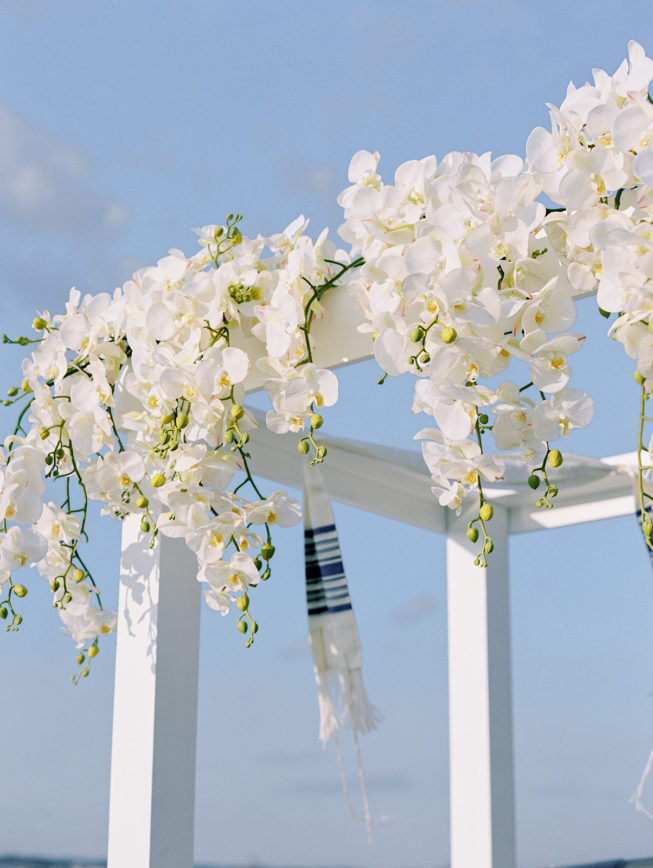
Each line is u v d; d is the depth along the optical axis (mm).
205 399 1764
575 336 1359
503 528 3887
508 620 3832
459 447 1439
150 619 2275
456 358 1368
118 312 1989
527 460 1425
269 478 3191
